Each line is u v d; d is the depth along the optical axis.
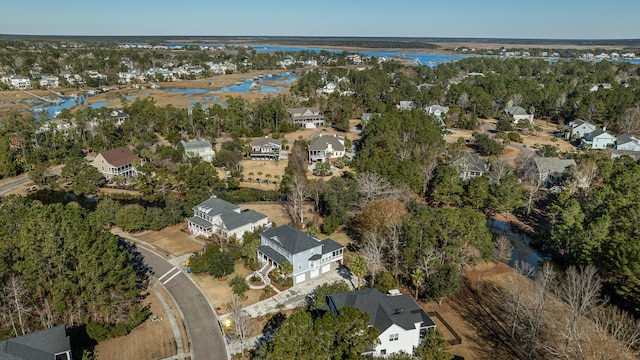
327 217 72.75
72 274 44.91
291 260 56.75
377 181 78.25
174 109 141.00
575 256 59.06
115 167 97.00
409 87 198.25
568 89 190.88
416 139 108.12
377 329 39.31
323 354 35.59
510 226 77.94
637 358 41.72
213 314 51.00
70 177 92.75
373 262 54.06
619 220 61.16
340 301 44.62
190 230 74.50
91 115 132.00
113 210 74.69
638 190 70.69
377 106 165.25
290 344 35.44
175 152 105.56
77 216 51.12
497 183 82.69
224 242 67.38
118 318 47.66
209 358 43.38
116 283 47.59
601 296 51.62
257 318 49.91
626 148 118.12
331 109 163.88
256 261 62.22
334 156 113.38
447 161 98.69
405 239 58.56
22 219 50.47
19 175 102.62
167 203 77.06
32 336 37.19
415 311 44.44
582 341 44.12
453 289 51.47
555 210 71.38
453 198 80.81
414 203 72.00
